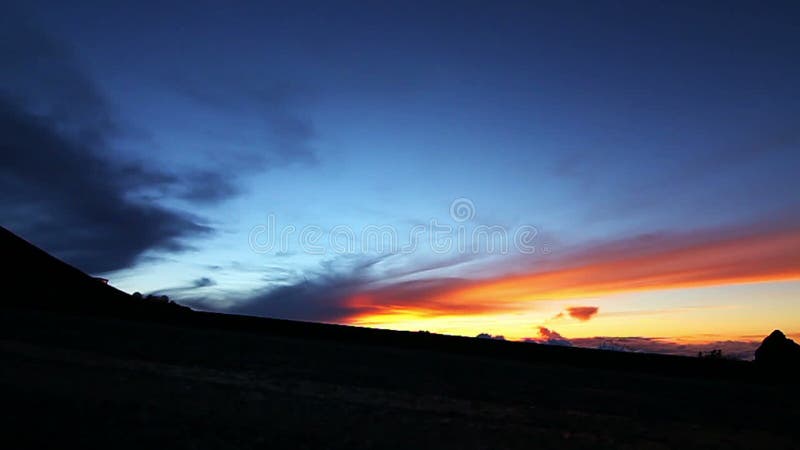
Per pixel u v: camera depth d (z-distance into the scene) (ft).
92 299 67.36
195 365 35.19
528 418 28.68
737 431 28.96
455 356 51.72
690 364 53.72
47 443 19.02
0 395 24.04
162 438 20.61
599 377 45.14
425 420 26.61
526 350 57.21
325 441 22.07
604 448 24.36
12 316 49.06
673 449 24.99
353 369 39.04
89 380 28.40
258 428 22.95
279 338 53.62
